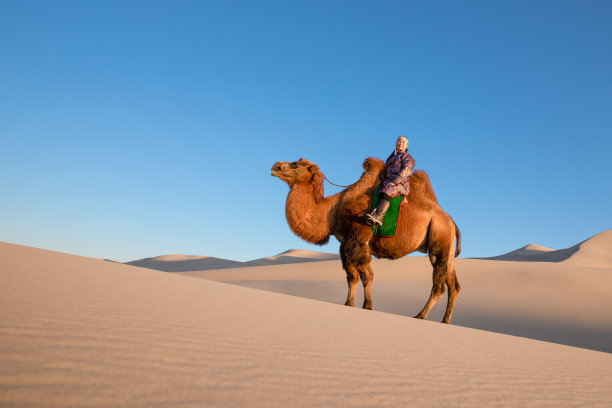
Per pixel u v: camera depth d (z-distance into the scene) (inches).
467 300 1334.9
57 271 168.2
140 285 171.3
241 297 193.2
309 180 364.5
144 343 85.7
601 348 965.2
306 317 166.7
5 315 87.3
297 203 358.9
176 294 163.8
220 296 182.2
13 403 50.3
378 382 88.2
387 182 345.7
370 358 110.2
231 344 98.0
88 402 54.6
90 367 67.0
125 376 66.1
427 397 83.2
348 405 70.9
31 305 100.0
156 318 110.9
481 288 1444.4
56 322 88.7
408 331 180.7
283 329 130.0
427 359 122.0
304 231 359.9
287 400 68.3
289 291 1464.1
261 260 3927.2
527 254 3627.0
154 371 70.8
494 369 122.3
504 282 1493.6
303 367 89.7
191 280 235.3
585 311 1226.0
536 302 1304.1
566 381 120.9
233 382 72.4
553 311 1227.9
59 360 67.3
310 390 75.4
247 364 84.7
